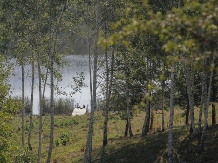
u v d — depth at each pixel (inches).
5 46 2198.6
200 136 1659.7
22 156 1471.5
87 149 1763.0
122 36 422.6
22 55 2253.9
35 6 2076.8
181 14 421.1
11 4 2111.2
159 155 1663.4
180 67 1781.5
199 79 1945.1
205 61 1209.4
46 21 2105.1
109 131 2861.7
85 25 2015.3
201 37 417.7
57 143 2647.6
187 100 2143.2
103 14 1881.2
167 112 3206.2
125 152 1851.6
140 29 413.4
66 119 3727.9
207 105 1498.5
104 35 1964.8
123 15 1812.3
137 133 2522.1
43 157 2303.2
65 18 1998.0
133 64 2006.6
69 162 2054.6
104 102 2480.3
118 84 2240.4
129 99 2273.6
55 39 1930.4
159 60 1892.2
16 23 2118.6
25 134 3137.3
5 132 1215.6
